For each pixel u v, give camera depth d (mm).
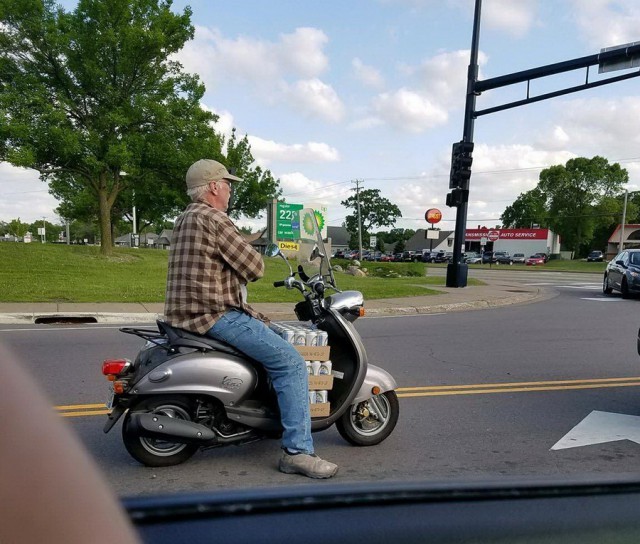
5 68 18469
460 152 17359
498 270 47281
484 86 16469
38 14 18438
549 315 12422
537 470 3742
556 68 14766
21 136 17234
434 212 45000
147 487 3340
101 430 4371
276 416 3641
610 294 18641
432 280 23609
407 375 6500
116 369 3428
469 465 3820
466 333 9664
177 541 876
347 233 105438
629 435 4512
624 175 83688
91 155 19000
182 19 19844
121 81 20016
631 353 8062
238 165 31359
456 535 952
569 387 6043
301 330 3824
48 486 626
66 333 8766
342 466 3773
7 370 668
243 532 912
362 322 10984
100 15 18953
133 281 15828
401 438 4379
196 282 3371
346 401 3928
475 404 5344
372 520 980
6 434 612
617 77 14234
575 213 83750
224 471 3631
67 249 21906
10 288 12992
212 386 3457
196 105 21375
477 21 16672
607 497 1132
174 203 27844
